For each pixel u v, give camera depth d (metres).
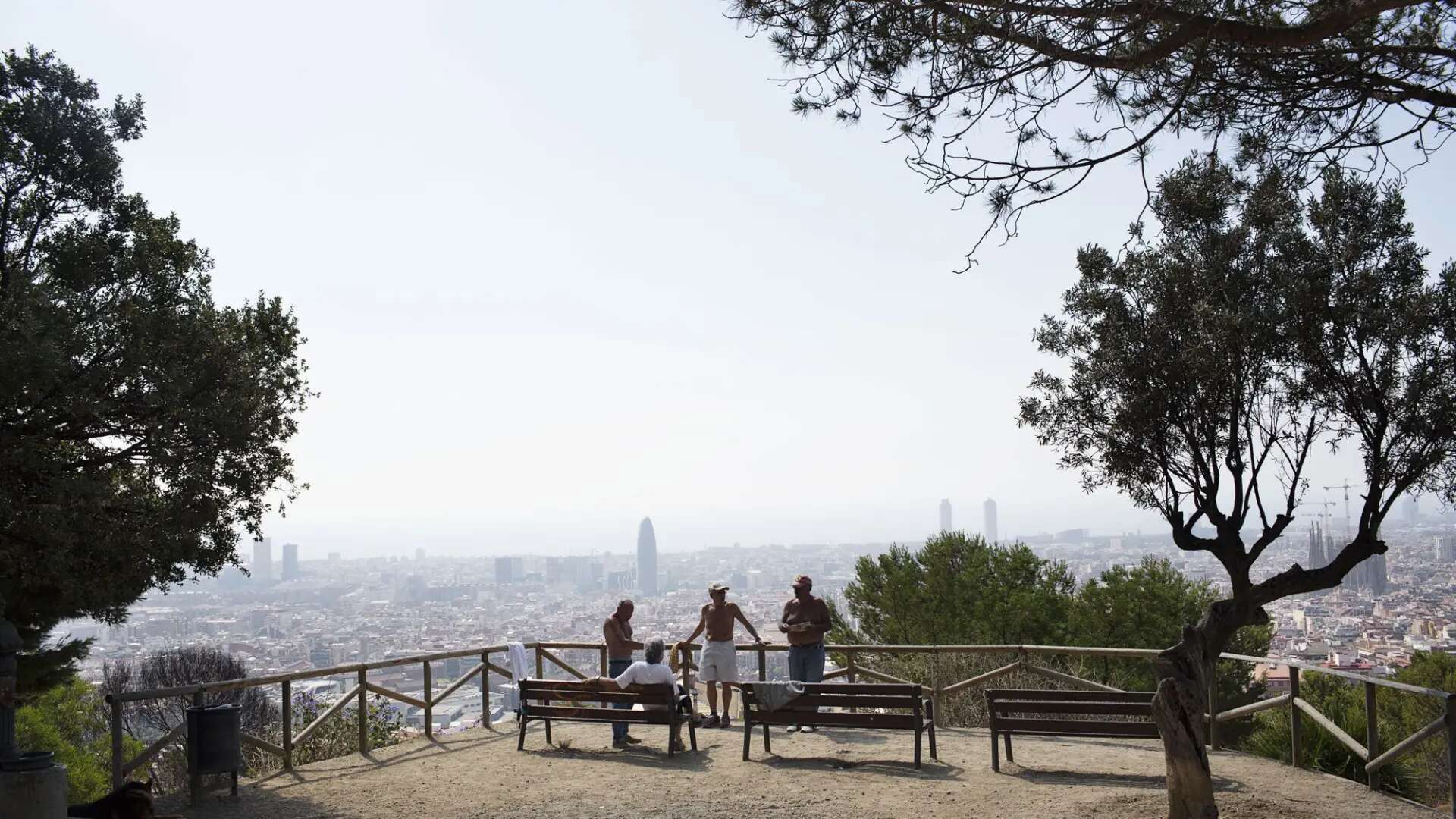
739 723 12.05
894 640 16.22
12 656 7.02
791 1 6.11
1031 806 7.52
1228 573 7.44
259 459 10.30
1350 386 7.11
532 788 8.68
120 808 7.08
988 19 5.84
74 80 10.12
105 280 9.49
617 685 10.30
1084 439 8.18
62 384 8.52
